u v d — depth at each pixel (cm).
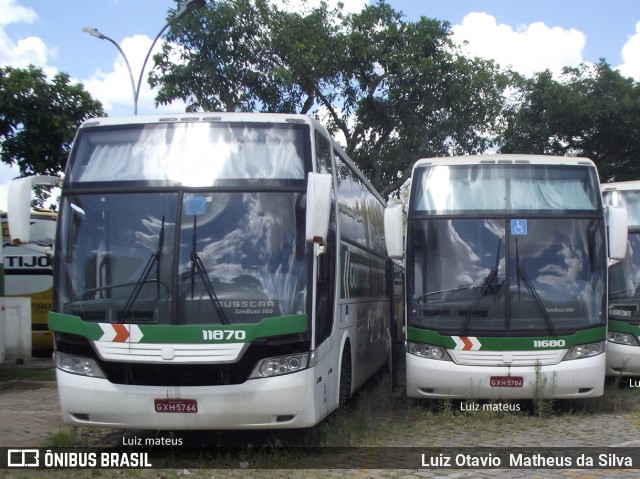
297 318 671
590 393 916
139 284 679
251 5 1988
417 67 2016
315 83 2058
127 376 667
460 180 980
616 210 945
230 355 652
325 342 733
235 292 673
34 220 1688
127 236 696
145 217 700
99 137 742
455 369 914
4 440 800
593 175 980
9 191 699
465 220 960
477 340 912
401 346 1577
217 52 1952
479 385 909
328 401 753
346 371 916
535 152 2462
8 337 1463
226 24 1933
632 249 1202
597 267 943
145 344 660
